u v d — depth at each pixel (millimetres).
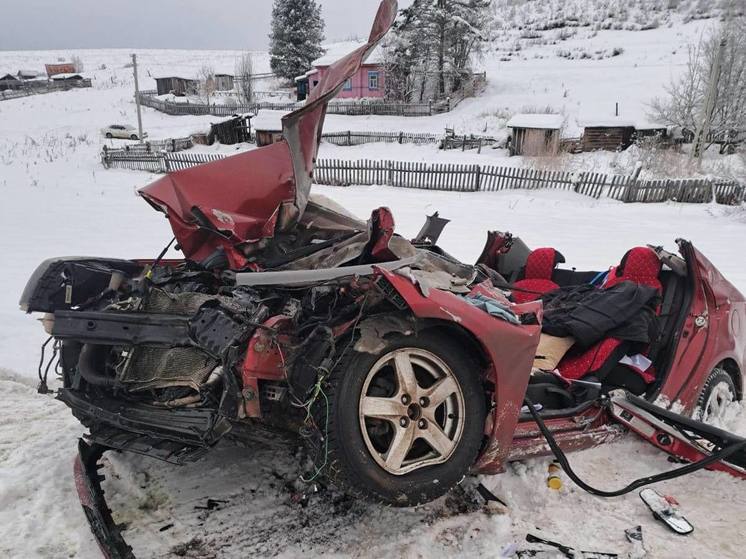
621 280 3871
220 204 2736
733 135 27781
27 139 35250
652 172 23031
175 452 2297
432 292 2496
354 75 2631
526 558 2395
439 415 2598
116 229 11219
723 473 3168
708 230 13414
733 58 27281
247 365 2303
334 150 30500
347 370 2320
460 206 16344
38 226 11359
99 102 52094
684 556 2488
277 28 59188
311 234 3070
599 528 2658
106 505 2502
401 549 2438
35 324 5508
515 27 64938
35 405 3820
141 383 2594
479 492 2811
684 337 3574
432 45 42656
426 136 32062
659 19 59344
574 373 3529
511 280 4793
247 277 2498
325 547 2449
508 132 31422
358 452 2291
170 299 2719
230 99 50000
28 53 111438
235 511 2662
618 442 3383
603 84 42938
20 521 2594
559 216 15227
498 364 2582
